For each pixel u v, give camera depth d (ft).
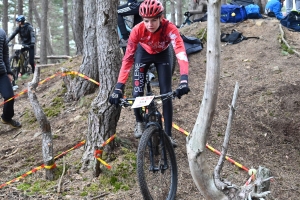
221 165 8.64
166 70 11.66
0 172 13.60
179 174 12.32
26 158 14.58
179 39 10.95
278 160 13.69
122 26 18.10
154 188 11.12
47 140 12.34
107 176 12.00
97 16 12.85
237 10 26.48
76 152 13.79
